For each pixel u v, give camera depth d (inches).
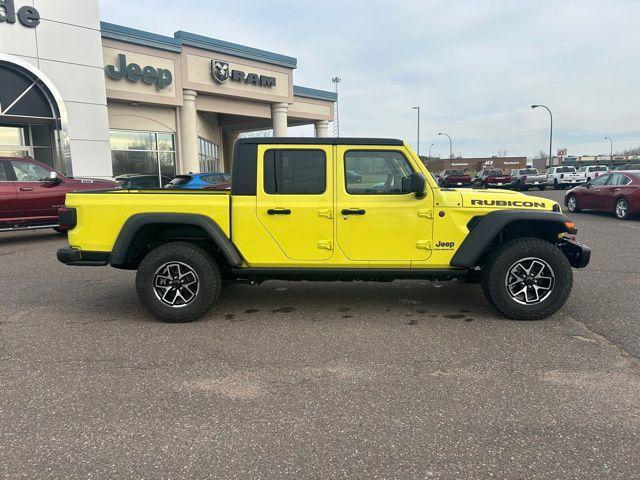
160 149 797.2
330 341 175.5
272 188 196.5
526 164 3732.8
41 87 565.6
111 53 693.3
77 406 128.6
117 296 240.7
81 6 596.1
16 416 123.4
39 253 365.4
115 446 110.3
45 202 399.9
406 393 134.6
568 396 131.8
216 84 831.1
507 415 122.3
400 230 194.5
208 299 195.9
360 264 197.3
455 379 143.0
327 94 1131.9
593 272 282.5
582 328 186.5
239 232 195.6
